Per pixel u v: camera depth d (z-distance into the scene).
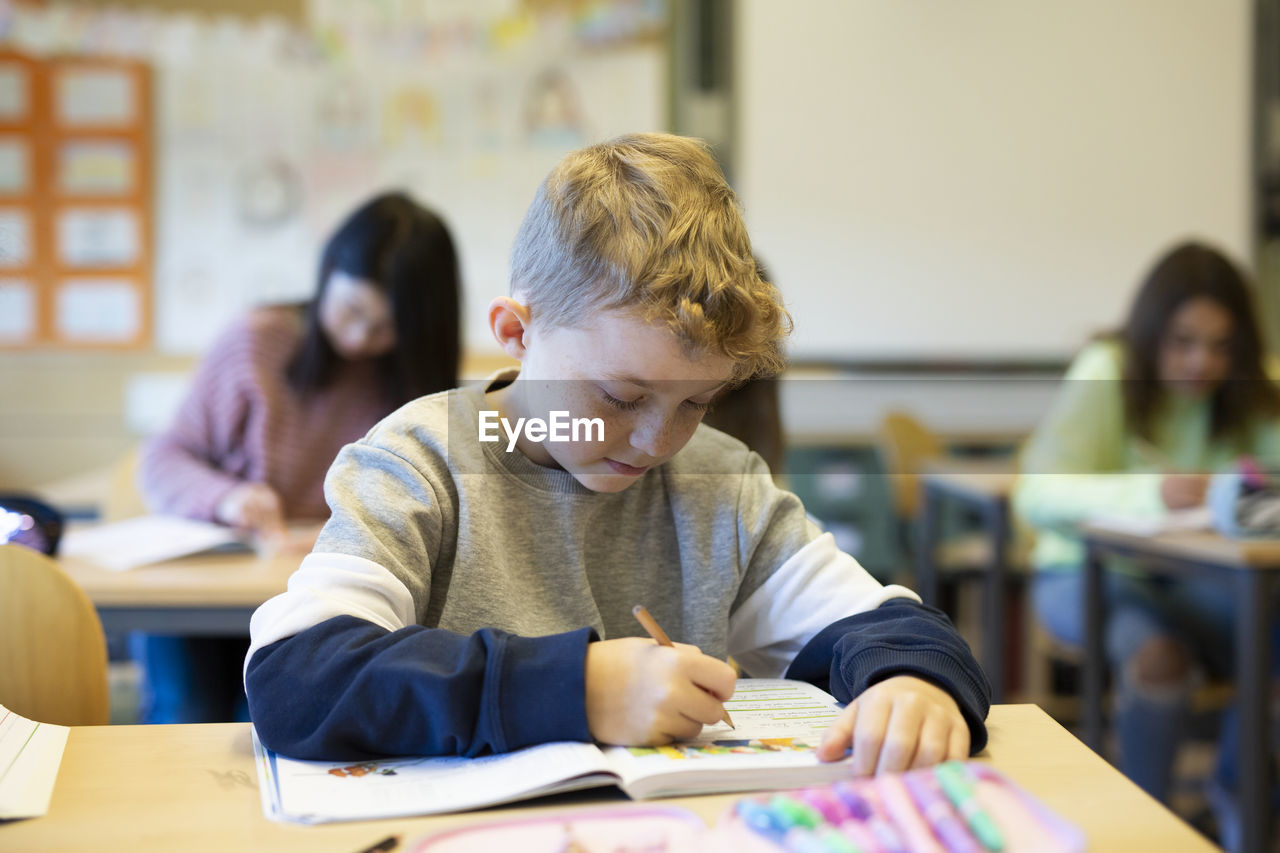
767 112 3.83
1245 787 1.65
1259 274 3.91
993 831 0.51
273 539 1.68
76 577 1.46
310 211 3.85
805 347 3.86
